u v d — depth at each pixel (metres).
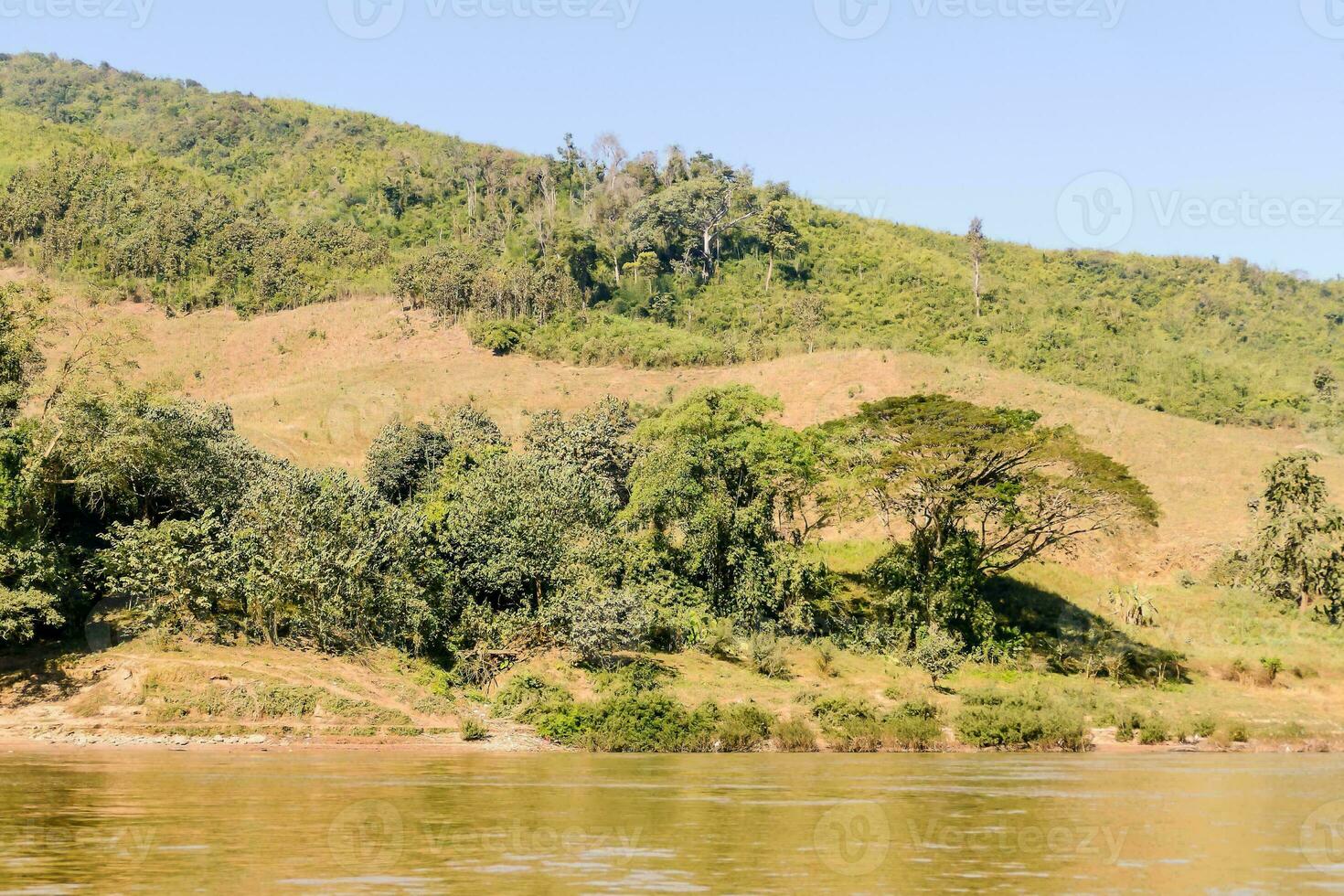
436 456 86.62
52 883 22.39
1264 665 67.56
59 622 47.25
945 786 37.53
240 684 47.22
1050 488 67.50
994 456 67.88
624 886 22.91
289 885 22.61
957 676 63.56
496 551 58.66
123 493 57.16
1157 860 26.58
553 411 101.94
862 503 70.94
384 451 87.56
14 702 45.84
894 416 71.06
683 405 74.12
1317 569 77.50
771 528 70.00
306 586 52.03
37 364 59.53
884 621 69.25
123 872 23.36
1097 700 58.88
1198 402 129.75
